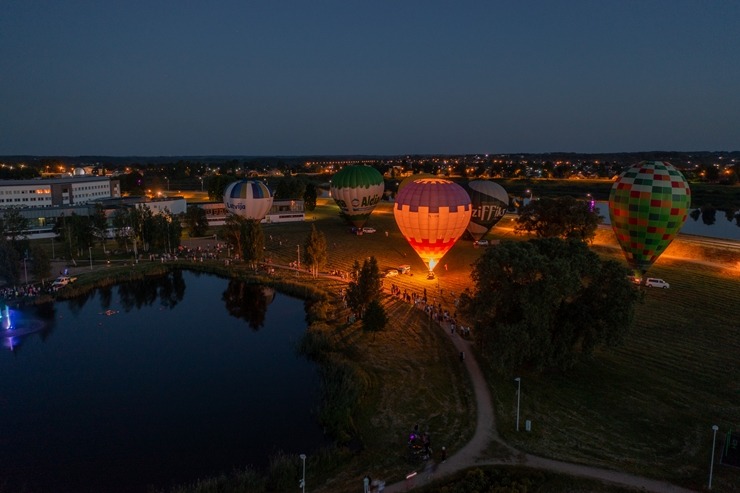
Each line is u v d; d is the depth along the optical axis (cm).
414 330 5016
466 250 8644
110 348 5091
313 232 7312
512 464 2834
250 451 3238
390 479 2733
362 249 9006
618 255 7888
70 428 3556
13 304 6400
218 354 4919
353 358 4431
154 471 3036
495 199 8469
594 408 3503
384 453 3005
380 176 10300
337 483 2741
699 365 4128
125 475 2992
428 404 3588
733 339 4625
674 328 4897
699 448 3016
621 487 2639
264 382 4281
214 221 12494
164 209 11612
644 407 3509
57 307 6462
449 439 3119
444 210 6275
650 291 6066
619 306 3809
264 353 4928
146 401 3959
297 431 3481
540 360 3809
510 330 3641
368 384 3894
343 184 9919
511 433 3172
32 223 10506
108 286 7388
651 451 2989
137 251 9294
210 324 5825
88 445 3334
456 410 3491
